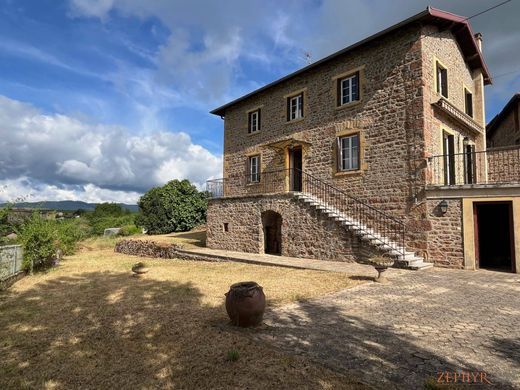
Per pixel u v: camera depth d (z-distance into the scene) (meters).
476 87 14.30
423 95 10.35
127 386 3.23
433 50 11.20
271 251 14.40
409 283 7.44
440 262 9.66
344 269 9.14
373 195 11.38
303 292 6.70
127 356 3.91
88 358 3.91
